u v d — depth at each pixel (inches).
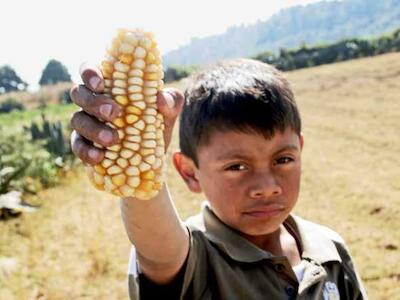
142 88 59.2
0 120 1363.2
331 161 635.5
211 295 79.7
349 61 1860.2
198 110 82.4
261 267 83.4
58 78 3686.0
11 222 468.1
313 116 985.5
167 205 67.2
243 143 78.6
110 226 445.1
